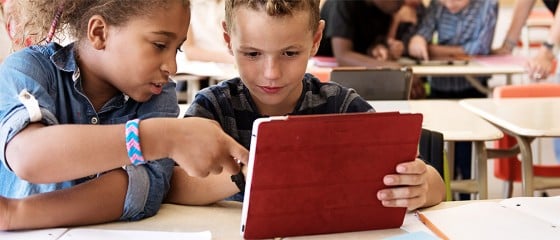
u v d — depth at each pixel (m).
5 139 0.86
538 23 4.96
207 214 1.01
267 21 1.02
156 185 1.00
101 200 0.95
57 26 1.01
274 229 0.89
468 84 4.00
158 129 0.85
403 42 4.07
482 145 2.27
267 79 1.07
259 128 0.81
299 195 0.88
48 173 0.85
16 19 1.06
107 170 0.90
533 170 2.39
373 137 0.87
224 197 1.04
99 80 1.02
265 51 1.05
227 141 0.88
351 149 0.87
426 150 1.61
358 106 1.27
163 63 0.95
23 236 0.89
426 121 2.22
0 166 1.06
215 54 3.59
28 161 0.84
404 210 0.93
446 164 1.62
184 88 3.87
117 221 0.97
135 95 0.98
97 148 0.83
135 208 0.96
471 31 4.14
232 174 0.94
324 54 4.03
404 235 0.90
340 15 3.91
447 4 4.15
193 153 0.86
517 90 2.71
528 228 0.92
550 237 0.89
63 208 0.92
